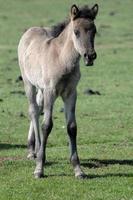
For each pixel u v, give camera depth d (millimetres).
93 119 33375
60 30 23469
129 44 65438
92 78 47125
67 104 22078
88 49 20641
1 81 46094
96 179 21703
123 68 51406
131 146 27578
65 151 26516
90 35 20828
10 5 97438
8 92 41719
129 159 24844
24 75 25312
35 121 25047
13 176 22250
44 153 22125
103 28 75812
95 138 29203
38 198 19781
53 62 21719
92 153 26000
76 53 21281
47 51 22344
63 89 21875
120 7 95312
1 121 32844
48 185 20984
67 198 19719
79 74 21953
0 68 51594
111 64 53281
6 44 65625
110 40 67812
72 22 21188
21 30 74750
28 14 89125
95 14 21203
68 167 23391
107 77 47531
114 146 27547
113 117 33875
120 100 38938
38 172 21984
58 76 21594
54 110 35938
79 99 39250
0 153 26094
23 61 25188
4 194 20203
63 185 21000
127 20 83125
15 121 32875
